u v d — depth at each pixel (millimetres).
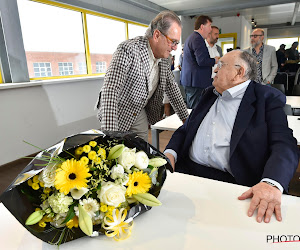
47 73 4035
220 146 1266
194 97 3299
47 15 3881
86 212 638
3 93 3082
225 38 9906
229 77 1263
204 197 906
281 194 899
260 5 7074
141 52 1577
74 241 719
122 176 688
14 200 611
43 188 642
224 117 1285
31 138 3506
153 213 822
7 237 745
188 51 3158
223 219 777
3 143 3154
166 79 1893
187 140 1392
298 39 14719
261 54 3670
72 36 4414
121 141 743
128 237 717
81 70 4727
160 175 818
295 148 1085
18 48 3301
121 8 5473
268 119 1198
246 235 704
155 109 1951
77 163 638
